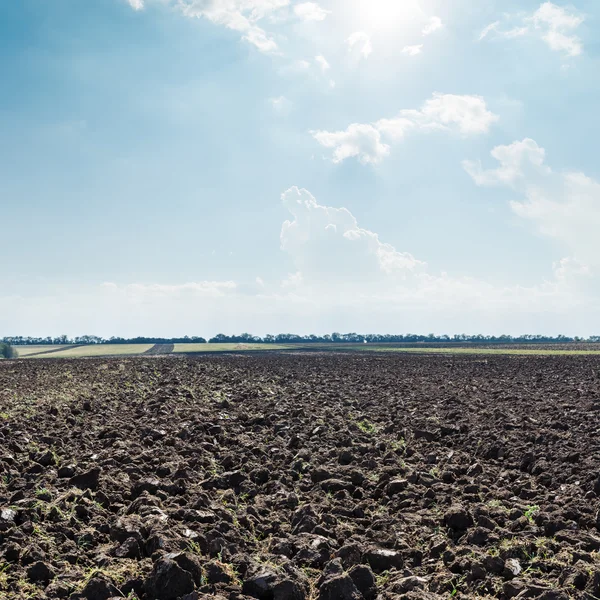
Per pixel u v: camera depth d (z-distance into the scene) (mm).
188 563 6430
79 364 49719
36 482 10062
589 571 6465
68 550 7230
